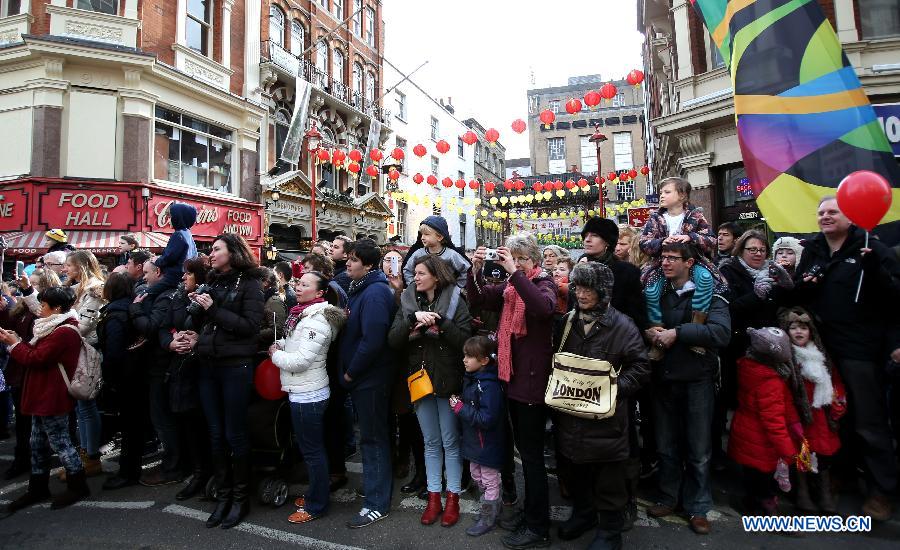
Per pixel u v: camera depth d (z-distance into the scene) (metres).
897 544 2.85
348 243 5.16
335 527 3.23
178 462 4.07
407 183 24.31
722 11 5.54
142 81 11.02
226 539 3.10
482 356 3.09
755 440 3.07
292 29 16.70
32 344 3.57
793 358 3.23
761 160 4.73
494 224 23.80
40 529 3.27
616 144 36.44
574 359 2.74
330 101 17.92
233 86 14.00
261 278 3.57
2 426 5.32
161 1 11.82
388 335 3.26
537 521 2.91
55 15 10.47
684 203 3.71
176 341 3.49
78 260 4.40
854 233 3.18
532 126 38.06
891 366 3.05
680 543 2.93
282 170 15.98
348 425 4.73
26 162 10.14
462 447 3.26
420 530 3.17
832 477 3.51
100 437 4.30
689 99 9.26
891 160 4.21
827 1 7.82
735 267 3.81
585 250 3.33
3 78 10.32
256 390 3.50
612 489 2.76
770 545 2.88
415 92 25.31
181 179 12.28
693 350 3.05
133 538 3.13
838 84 4.47
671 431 3.23
